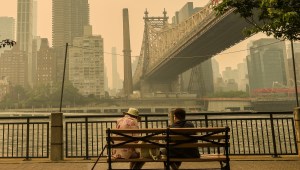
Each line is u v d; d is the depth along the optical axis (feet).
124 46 570.05
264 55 643.86
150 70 439.22
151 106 430.20
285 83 610.24
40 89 509.76
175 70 404.57
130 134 20.13
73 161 28.35
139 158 18.67
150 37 471.62
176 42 307.17
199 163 27.35
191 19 275.39
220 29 239.09
